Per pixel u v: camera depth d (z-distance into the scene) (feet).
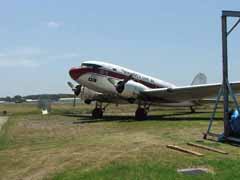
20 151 37.86
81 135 49.80
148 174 24.43
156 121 70.03
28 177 27.25
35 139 47.93
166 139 40.57
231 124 38.63
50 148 38.60
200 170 24.77
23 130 60.80
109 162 29.22
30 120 85.92
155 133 47.39
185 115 91.91
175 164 27.09
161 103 84.99
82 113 117.50
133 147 35.47
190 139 40.27
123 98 78.38
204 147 34.14
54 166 29.81
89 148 36.60
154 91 75.51
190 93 76.64
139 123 65.41
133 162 28.50
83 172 26.66
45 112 125.49
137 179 23.44
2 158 34.47
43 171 28.53
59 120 82.43
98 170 26.78
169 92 75.36
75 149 36.70
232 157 29.32
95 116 86.33
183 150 32.24
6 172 29.25
